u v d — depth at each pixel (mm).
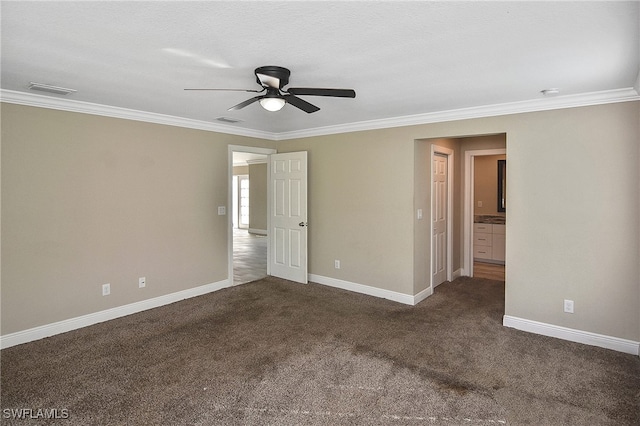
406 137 4352
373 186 4676
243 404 2395
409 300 4426
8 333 3242
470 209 5688
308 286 5184
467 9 1732
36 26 1917
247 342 3348
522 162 3566
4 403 2393
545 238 3475
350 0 1647
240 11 1754
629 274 3115
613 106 3127
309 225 5426
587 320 3303
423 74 2686
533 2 1662
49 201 3451
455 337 3453
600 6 1692
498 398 2465
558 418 2254
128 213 4035
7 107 3188
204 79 2822
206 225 4840
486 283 5355
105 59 2395
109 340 3381
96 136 3754
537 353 3121
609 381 2670
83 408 2344
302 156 5238
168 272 4438
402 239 4449
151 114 4105
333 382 2662
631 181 3080
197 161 4691
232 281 5211
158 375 2754
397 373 2789
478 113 3756
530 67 2533
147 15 1797
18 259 3283
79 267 3668
